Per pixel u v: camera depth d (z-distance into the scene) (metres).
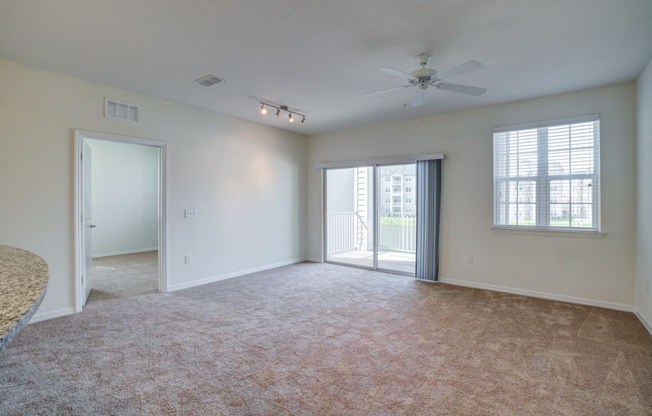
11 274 1.09
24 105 3.22
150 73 3.44
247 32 2.61
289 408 1.94
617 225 3.71
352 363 2.47
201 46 2.85
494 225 4.50
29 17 2.38
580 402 2.01
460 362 2.50
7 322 0.70
